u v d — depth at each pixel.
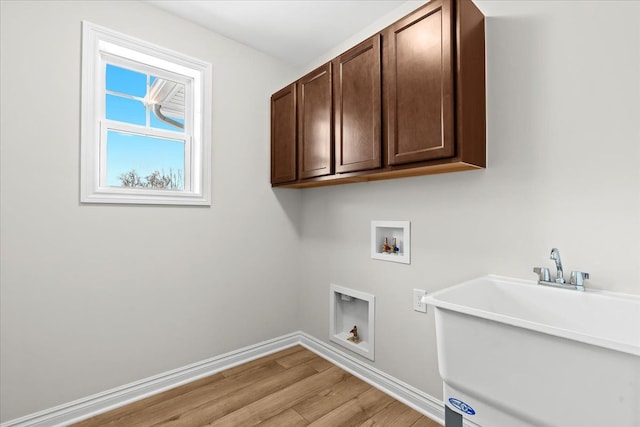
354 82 1.71
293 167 2.18
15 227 1.46
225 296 2.19
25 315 1.48
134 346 1.80
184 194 1.99
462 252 1.54
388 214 1.91
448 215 1.61
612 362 0.68
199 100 2.07
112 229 1.73
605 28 1.14
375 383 1.95
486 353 0.88
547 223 1.27
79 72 1.63
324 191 2.40
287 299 2.55
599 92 1.15
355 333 2.19
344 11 1.92
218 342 2.15
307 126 2.06
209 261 2.11
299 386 1.94
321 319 2.41
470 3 1.35
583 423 0.72
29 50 1.49
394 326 1.86
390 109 1.50
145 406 1.73
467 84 1.32
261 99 2.39
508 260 1.38
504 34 1.40
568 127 1.22
